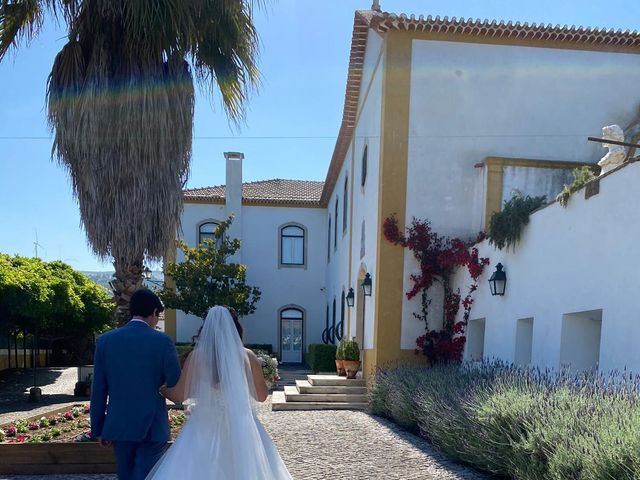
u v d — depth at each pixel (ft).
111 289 25.49
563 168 39.63
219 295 67.15
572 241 25.58
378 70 43.98
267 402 44.16
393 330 40.14
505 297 32.17
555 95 41.78
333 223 81.61
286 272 90.68
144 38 23.29
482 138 41.14
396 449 25.07
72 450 20.34
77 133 23.48
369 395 37.73
